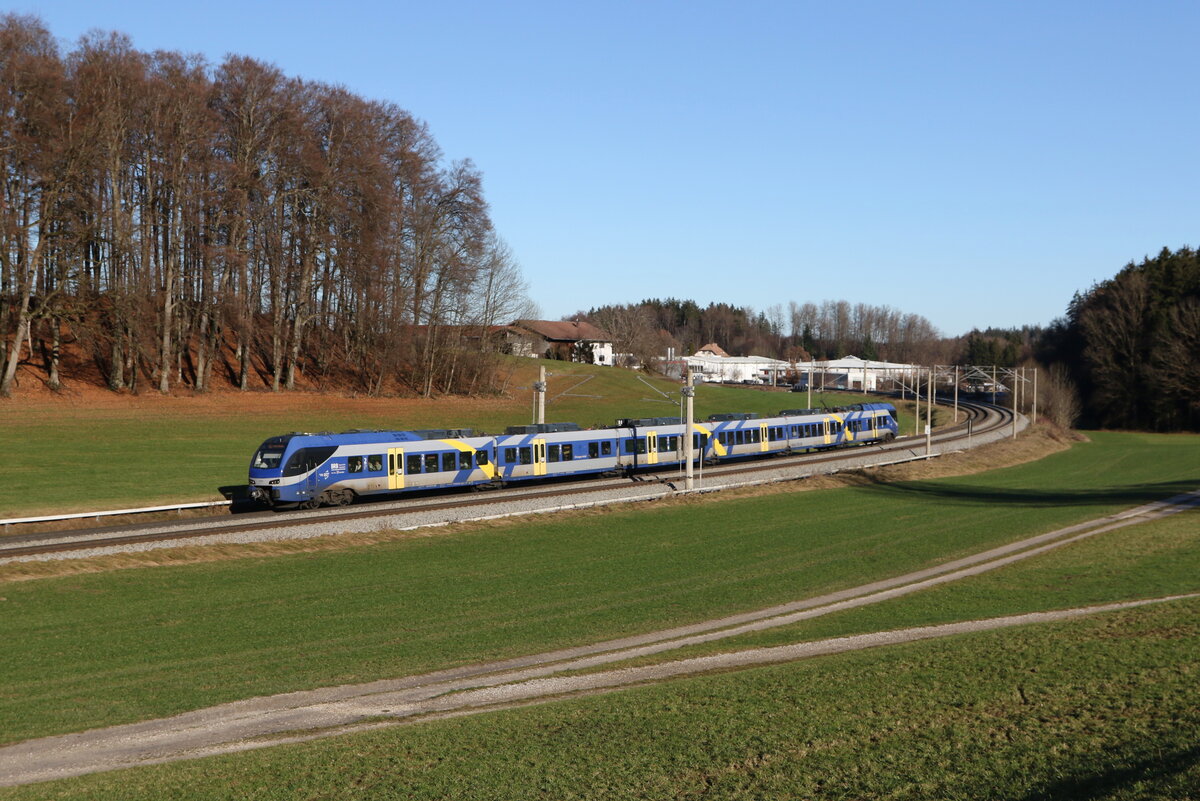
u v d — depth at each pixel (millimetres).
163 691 21297
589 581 33688
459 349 97375
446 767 14750
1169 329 130875
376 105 86938
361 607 29688
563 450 57281
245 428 70500
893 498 56906
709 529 44750
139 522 42750
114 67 69750
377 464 48594
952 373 132750
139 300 71938
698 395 124688
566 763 14625
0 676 22500
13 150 63812
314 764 15164
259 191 78250
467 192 91188
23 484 50656
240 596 30844
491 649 24891
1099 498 58219
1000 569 34781
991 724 14938
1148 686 16125
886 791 12750
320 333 91188
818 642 23938
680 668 21812
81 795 14273
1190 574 31172
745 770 13883
